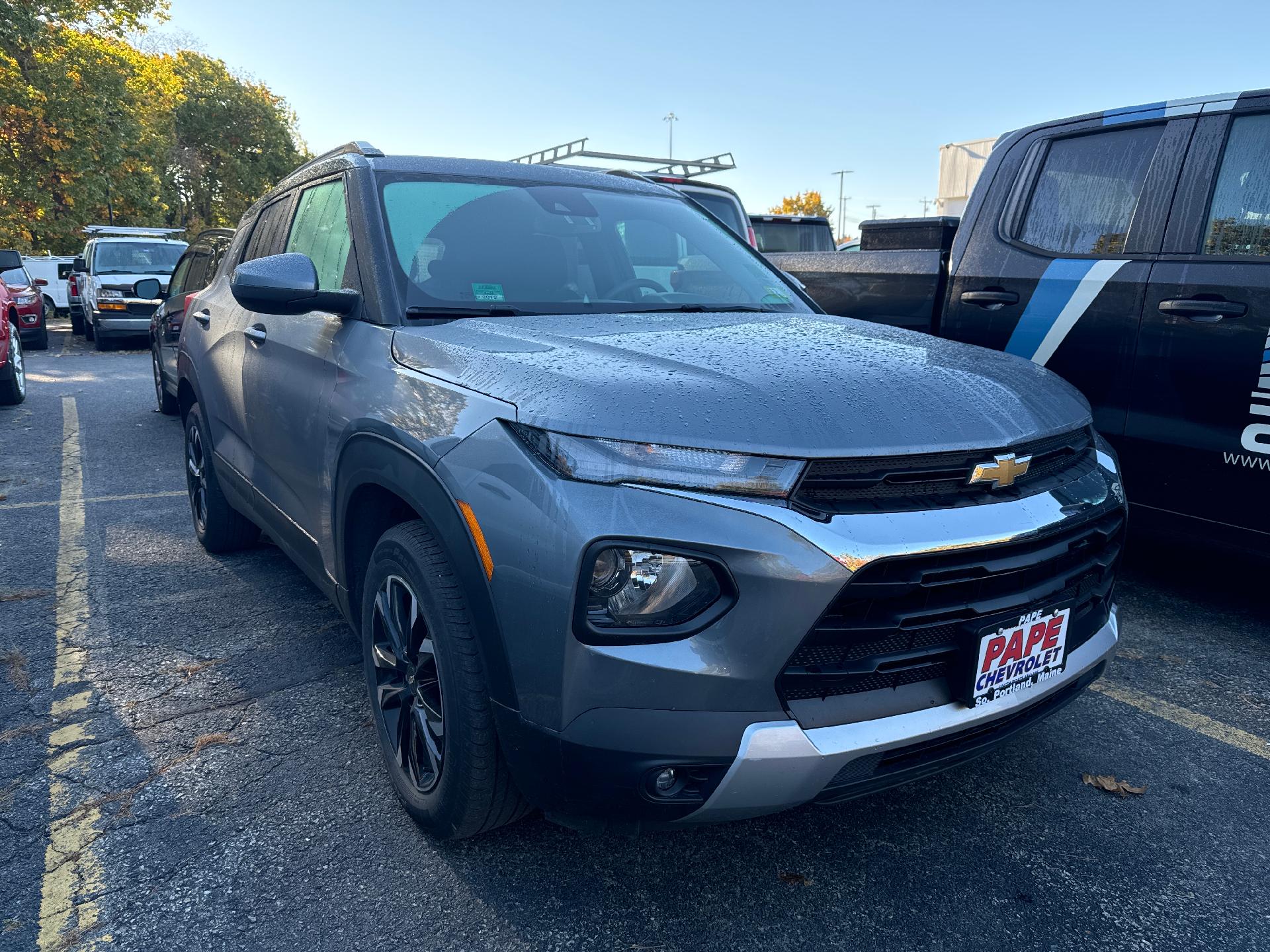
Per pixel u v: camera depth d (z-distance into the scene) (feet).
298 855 7.03
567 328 7.72
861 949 6.09
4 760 8.43
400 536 6.98
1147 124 12.05
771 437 5.58
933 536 5.57
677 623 5.40
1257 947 6.11
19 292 47.42
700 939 6.16
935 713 5.90
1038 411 6.75
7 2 70.18
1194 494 11.09
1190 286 10.94
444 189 9.42
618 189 10.85
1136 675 10.28
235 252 13.50
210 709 9.37
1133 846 7.20
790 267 17.53
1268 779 8.20
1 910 6.46
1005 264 13.35
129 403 30.35
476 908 6.46
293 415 9.30
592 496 5.49
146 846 7.14
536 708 5.67
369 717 9.21
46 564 13.89
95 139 79.71
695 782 5.59
